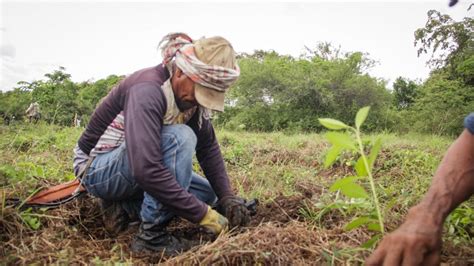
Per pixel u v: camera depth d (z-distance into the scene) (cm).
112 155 265
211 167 296
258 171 485
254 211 297
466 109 1466
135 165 233
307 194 386
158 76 247
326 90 2080
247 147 741
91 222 294
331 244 231
